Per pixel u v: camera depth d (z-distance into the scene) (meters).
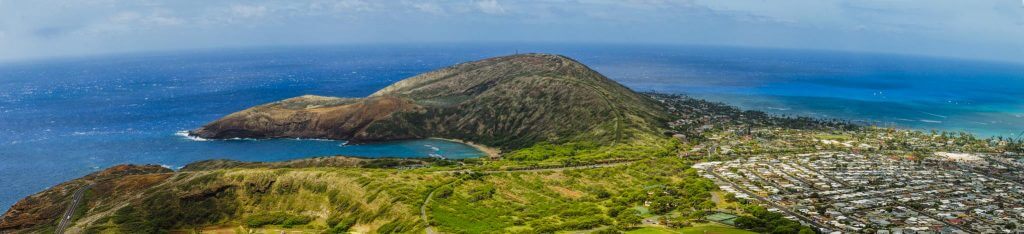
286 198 190.75
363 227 166.12
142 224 178.88
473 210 166.75
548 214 163.75
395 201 170.62
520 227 149.25
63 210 196.75
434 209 164.38
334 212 179.25
